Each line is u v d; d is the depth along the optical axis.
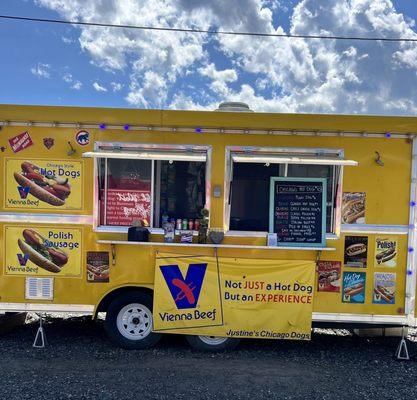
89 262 4.54
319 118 4.45
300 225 4.52
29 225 4.54
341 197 4.49
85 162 4.52
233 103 5.02
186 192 4.61
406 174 4.49
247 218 4.57
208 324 4.45
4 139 4.52
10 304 4.57
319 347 4.85
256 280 4.45
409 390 3.77
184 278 4.47
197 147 4.50
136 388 3.68
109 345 4.69
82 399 3.46
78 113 4.46
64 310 4.55
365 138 4.49
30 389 3.61
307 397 3.60
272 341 4.99
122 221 4.61
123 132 4.51
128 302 4.54
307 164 4.50
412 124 4.42
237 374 4.02
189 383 3.80
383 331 4.91
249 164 4.55
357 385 3.85
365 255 4.49
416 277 4.48
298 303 4.45
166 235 4.49
